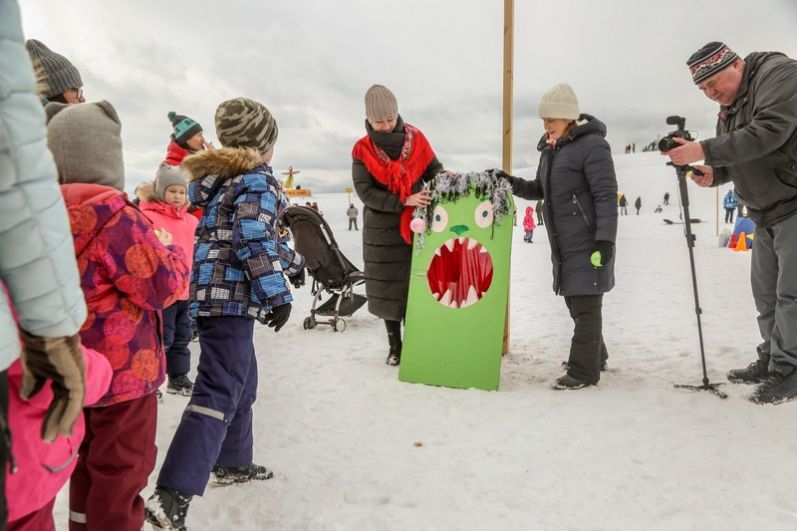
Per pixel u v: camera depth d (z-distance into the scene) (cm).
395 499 252
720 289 769
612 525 225
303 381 426
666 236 1994
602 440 302
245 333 242
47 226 108
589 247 377
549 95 374
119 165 186
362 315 689
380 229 439
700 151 338
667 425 316
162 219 388
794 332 338
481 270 412
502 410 352
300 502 252
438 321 415
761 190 343
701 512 230
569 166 378
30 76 105
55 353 114
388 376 430
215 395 229
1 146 101
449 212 425
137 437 188
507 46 432
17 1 102
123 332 179
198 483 215
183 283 189
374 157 427
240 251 233
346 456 297
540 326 590
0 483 102
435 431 325
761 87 332
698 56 355
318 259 583
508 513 238
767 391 341
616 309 656
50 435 116
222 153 245
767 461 271
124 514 187
